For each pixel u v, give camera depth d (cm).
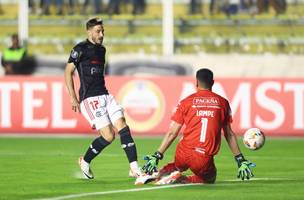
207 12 8438
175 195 2988
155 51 8281
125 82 6266
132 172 3394
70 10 8381
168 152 5128
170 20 7488
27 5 7531
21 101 6347
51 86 6322
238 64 7600
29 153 4944
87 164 3522
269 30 8312
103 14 8400
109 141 3475
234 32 8319
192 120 3247
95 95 3462
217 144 3262
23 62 7400
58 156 4744
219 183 3375
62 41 8312
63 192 3100
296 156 4853
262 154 4991
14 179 3575
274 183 3419
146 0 8519
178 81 6219
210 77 3325
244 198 2928
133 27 8369
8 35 8406
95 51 3466
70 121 6331
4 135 6303
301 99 6178
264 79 6188
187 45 8194
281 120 6200
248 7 8369
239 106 6209
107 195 2995
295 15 8344
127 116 6281
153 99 6256
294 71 7631
